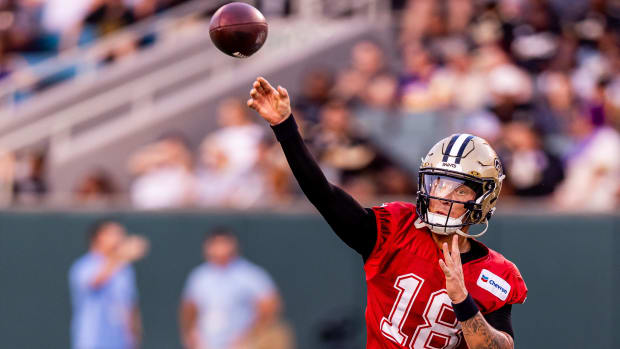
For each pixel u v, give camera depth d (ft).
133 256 87.15
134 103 115.96
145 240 87.30
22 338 87.35
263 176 96.84
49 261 87.45
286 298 86.79
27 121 112.57
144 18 125.70
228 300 86.17
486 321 35.60
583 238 84.99
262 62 119.03
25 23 127.44
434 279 37.27
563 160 98.17
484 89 105.40
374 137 101.86
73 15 126.82
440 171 37.52
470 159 37.50
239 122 102.53
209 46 121.39
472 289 37.40
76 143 110.83
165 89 117.50
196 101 113.29
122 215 87.51
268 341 86.43
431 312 37.37
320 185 36.09
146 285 86.94
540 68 109.50
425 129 102.94
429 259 37.45
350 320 86.22
